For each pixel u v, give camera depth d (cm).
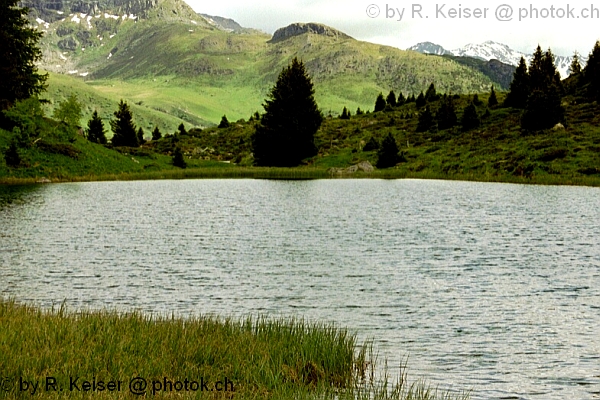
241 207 5862
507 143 10625
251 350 1397
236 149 15588
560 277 2758
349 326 1977
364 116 17750
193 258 3206
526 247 3572
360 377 1443
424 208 5725
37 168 8875
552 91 10919
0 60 8675
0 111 9269
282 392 1177
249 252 3406
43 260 3112
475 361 1630
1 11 8819
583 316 2117
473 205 5941
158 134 18525
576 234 4062
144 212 5350
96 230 4209
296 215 5197
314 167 12162
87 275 2766
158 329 1488
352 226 4506
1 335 1265
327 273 2838
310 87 13175
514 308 2228
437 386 1434
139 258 3194
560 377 1518
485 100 16362
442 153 11194
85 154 10038
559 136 10119
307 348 1462
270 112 13238
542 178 8306
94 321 1493
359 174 10681
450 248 3534
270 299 2359
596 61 14575
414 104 18212
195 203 6206
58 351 1215
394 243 3731
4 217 4841
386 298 2375
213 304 2273
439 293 2452
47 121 10275
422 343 1789
